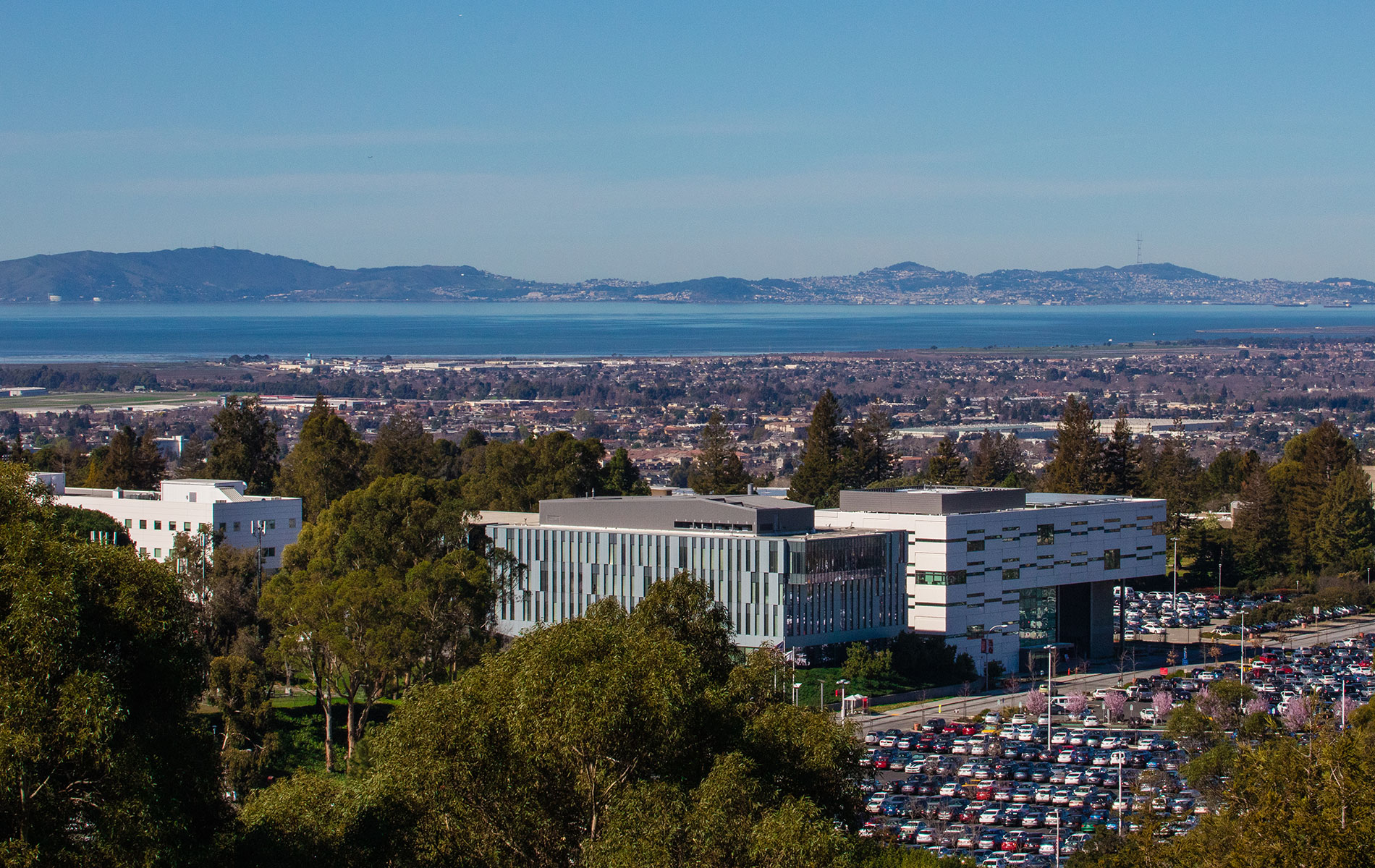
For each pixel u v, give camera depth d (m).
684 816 76.12
